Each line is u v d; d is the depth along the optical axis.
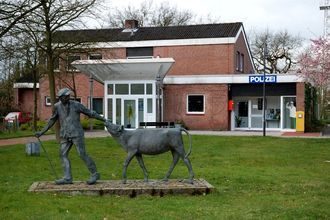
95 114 10.98
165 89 38.97
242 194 10.88
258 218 8.27
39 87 44.06
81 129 10.95
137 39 43.00
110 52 27.50
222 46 41.34
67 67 30.95
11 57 23.20
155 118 36.69
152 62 35.00
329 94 61.56
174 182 11.21
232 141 26.09
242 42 44.91
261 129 37.97
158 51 42.56
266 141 26.17
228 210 8.95
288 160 18.30
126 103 37.34
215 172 14.65
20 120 41.38
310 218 8.34
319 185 12.34
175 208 9.03
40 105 44.34
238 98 38.53
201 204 9.48
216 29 43.00
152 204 9.38
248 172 14.79
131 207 9.05
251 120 38.38
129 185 10.72
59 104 10.93
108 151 21.20
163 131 11.01
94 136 30.23
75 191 10.23
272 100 37.88
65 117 10.85
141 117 37.06
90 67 34.81
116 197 10.06
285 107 37.16
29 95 46.72
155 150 10.96
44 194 10.12
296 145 24.20
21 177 13.45
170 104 38.91
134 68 35.72
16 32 21.03
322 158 19.02
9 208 8.88
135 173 14.37
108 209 8.82
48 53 22.98
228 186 12.10
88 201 9.52
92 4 23.42
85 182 11.29
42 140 26.62
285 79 35.94
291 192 11.23
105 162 17.33
